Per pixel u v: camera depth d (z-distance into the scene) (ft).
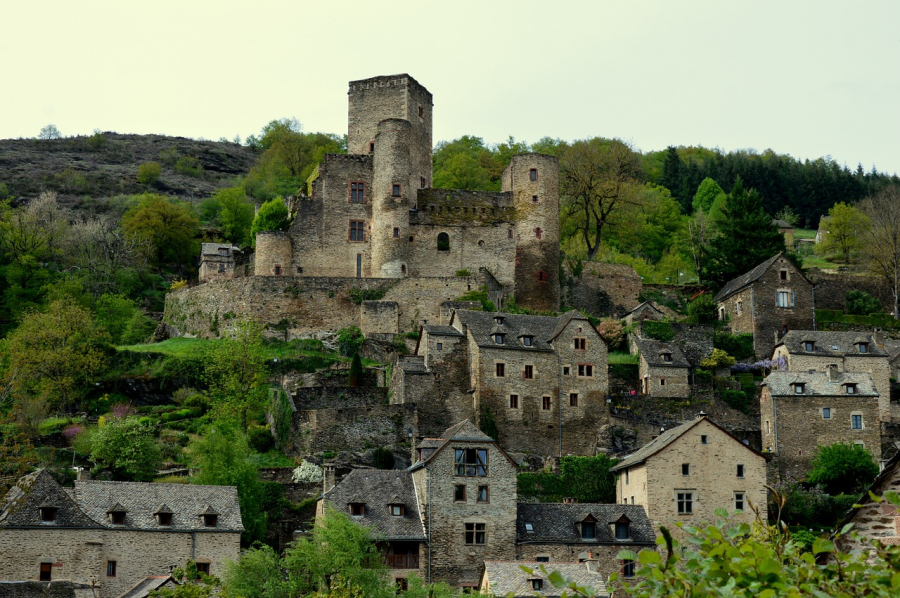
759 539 68.95
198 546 209.05
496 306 349.82
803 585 52.75
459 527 227.81
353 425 279.69
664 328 339.98
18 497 200.95
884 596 52.70
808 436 286.87
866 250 440.86
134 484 218.18
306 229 373.40
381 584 192.75
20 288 398.42
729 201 400.88
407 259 369.09
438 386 294.87
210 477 239.91
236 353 306.55
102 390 314.96
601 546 230.48
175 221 496.64
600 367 300.81
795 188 651.25
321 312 342.85
